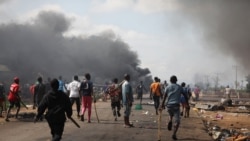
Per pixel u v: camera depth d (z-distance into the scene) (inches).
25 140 449.7
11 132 519.5
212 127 661.9
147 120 707.4
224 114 1042.1
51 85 340.5
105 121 676.1
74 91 698.2
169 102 467.8
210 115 984.9
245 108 1320.1
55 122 333.4
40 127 576.4
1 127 575.5
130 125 587.5
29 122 647.1
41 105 337.7
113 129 558.3
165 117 781.3
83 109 657.0
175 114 467.5
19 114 719.7
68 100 342.0
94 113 858.1
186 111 792.3
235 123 805.9
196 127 601.3
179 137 484.7
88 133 511.8
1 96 722.8
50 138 464.8
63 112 337.4
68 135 491.2
